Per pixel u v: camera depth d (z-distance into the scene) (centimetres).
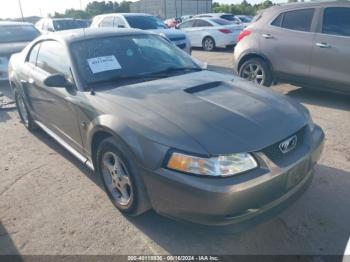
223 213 231
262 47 632
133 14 1066
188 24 1477
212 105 278
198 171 231
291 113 284
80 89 330
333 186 339
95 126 297
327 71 562
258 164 238
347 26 536
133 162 264
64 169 398
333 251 257
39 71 421
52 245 275
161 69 371
